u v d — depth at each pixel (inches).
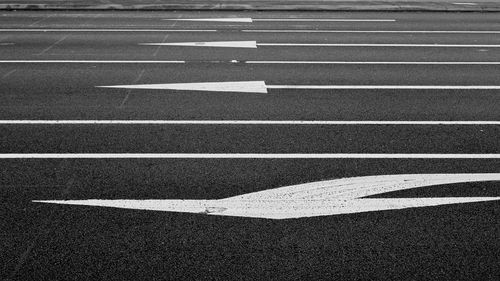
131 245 207.6
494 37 598.5
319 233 217.2
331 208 236.2
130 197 242.8
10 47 527.2
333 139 308.3
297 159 282.7
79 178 259.8
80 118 337.1
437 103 371.2
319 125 328.8
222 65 464.4
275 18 705.0
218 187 252.8
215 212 231.8
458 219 227.9
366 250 205.9
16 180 257.0
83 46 533.3
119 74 434.3
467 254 203.9
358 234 216.4
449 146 300.8
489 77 436.5
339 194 248.1
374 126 328.2
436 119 341.1
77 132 315.0
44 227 218.8
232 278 189.0
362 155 288.5
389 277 190.5
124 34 594.6
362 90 397.7
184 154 287.0
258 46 538.9
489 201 242.8
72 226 219.8
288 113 348.5
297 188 253.0
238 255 202.1
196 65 463.5
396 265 197.0
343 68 458.9
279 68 456.4
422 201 242.5
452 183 259.3
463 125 331.6
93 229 217.8
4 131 315.3
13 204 235.6
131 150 291.3
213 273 191.6
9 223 221.3
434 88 405.1
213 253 203.2
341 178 262.8
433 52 523.5
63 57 489.4
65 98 374.0
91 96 378.6
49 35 586.6
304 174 266.5
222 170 269.4
